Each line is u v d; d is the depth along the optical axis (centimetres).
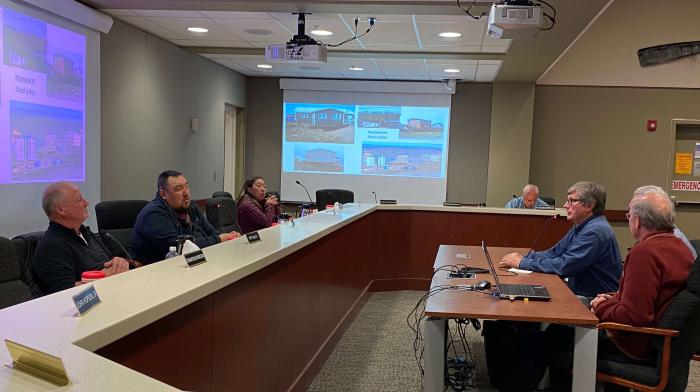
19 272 198
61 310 123
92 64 443
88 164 443
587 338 197
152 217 304
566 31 427
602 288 268
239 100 797
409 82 788
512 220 491
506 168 725
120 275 162
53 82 398
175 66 594
